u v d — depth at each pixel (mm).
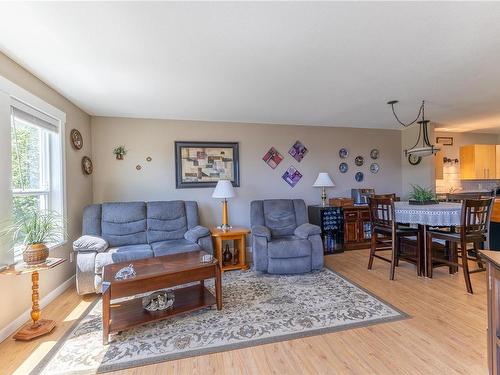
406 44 2158
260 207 4141
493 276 1302
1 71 2211
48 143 3029
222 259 3926
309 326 2293
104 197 4086
